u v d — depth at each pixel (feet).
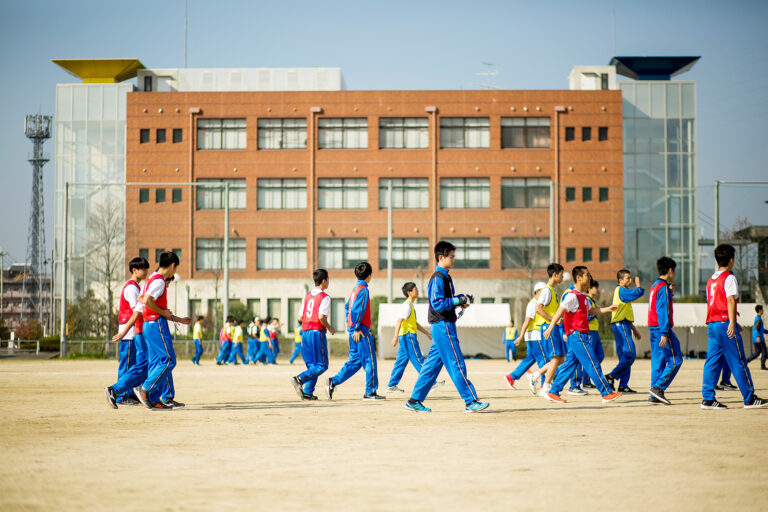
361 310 45.91
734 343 37.88
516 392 52.31
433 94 217.56
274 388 58.29
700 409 38.78
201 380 70.54
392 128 217.36
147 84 222.89
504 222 215.31
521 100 216.54
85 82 230.48
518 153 216.13
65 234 159.12
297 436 28.99
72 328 199.21
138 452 25.14
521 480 20.24
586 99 216.74
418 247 215.92
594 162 215.72
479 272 214.90
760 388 56.65
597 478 20.47
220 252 215.72
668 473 21.15
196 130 216.74
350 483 19.92
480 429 30.96
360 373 84.94
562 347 44.24
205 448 26.00
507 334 133.08
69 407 41.27
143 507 17.29
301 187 216.95
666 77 234.58
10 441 27.81
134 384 40.09
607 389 40.68
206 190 216.74
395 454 24.56
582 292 41.91
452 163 216.13
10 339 221.46
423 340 150.92
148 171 215.31
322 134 217.36
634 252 215.72
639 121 218.79
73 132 219.00
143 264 41.11
